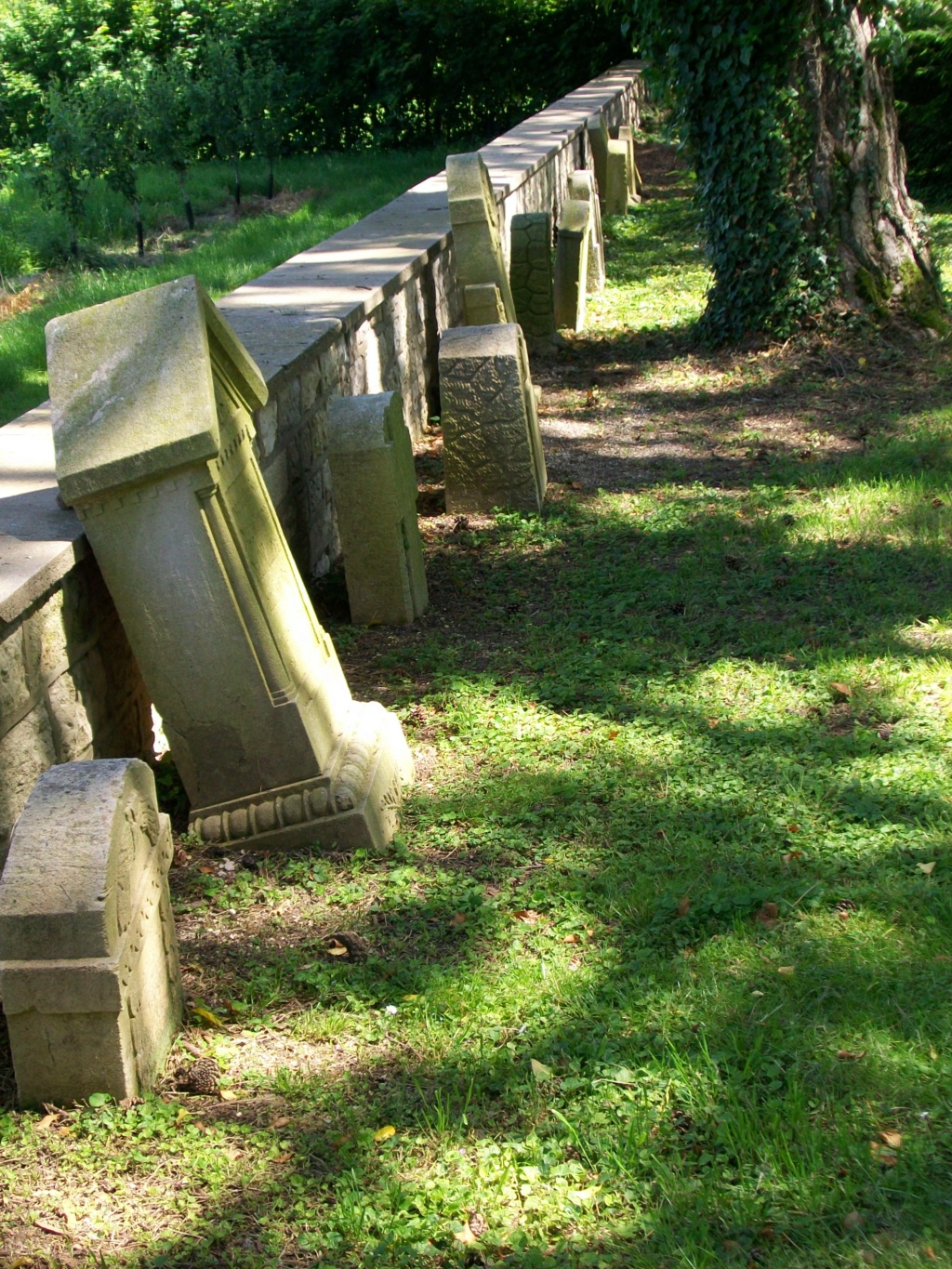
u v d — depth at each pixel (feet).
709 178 33.91
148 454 12.80
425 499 26.11
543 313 36.17
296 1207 9.64
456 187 29.58
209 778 14.53
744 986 11.78
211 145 76.84
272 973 12.53
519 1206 9.54
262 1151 10.25
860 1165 9.60
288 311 24.17
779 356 33.58
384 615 20.52
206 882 13.99
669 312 39.58
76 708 13.92
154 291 13.84
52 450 16.61
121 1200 9.79
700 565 22.18
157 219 61.31
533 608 21.09
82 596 14.06
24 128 76.84
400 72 78.59
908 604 20.21
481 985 12.16
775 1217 9.24
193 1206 9.73
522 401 24.32
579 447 29.17
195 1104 10.84
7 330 37.70
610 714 17.49
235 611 13.69
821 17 31.60
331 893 13.79
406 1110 10.65
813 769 15.75
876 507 24.06
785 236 33.27
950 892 13.01
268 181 68.28
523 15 79.71
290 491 20.84
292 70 81.82
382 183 65.41
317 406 22.27
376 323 26.53
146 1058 10.88
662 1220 9.29
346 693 16.12
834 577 21.47
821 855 13.93
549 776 15.92
